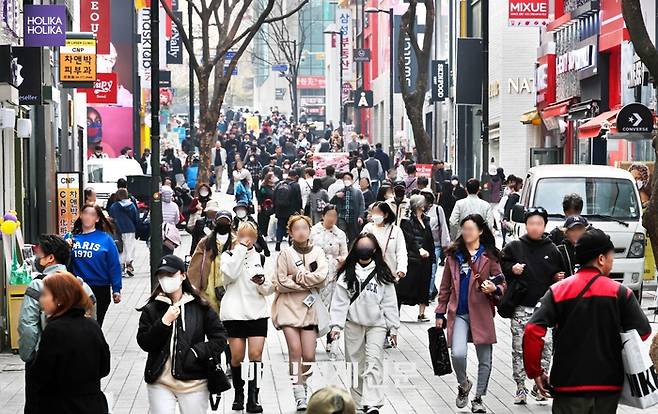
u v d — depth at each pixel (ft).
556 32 236.43
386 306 77.05
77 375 54.03
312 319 79.51
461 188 163.63
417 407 79.87
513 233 131.23
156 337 58.70
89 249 88.33
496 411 78.07
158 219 132.05
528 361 53.31
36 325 62.95
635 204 127.95
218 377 59.47
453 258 77.82
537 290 78.48
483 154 175.63
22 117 152.15
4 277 102.99
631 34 104.83
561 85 230.89
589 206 127.85
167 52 355.56
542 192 128.47
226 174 390.21
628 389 52.13
